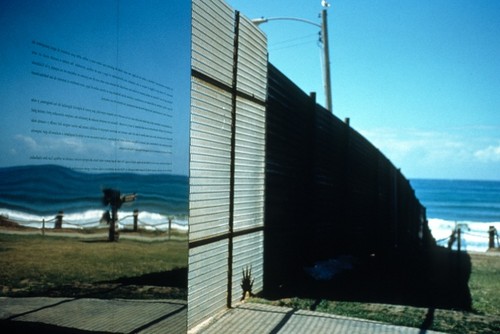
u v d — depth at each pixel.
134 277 3.87
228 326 5.02
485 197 119.31
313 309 5.96
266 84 7.12
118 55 3.64
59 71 3.02
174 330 4.45
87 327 3.30
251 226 6.64
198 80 5.05
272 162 7.45
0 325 2.66
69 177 3.14
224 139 5.73
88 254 3.32
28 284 2.81
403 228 22.80
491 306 7.27
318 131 9.86
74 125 3.16
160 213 4.28
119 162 3.69
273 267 7.54
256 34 6.71
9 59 2.63
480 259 15.04
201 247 5.10
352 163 12.86
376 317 5.63
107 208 3.53
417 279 9.91
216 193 5.52
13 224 2.71
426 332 5.05
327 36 17.42
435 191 138.88
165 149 4.38
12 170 2.68
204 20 5.13
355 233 13.12
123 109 3.73
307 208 9.20
